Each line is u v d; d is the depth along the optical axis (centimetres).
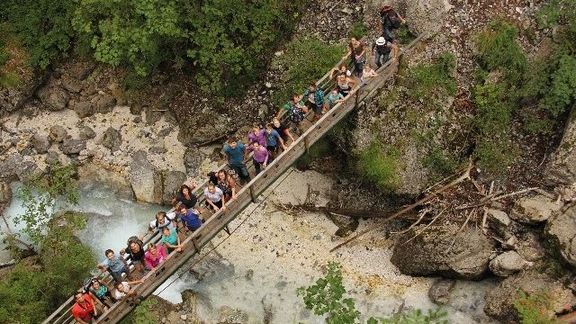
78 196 2231
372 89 1897
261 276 2042
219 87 2183
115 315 1630
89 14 2209
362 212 2108
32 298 1764
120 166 2280
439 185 2002
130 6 2097
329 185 2184
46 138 2314
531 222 1877
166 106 2366
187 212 1627
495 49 2003
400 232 2023
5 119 2364
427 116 2017
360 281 2014
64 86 2384
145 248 1741
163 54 2270
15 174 2264
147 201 2211
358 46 1816
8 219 2164
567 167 1861
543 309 1753
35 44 2334
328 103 1848
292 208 2166
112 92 2389
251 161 1789
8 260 2034
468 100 2036
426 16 2025
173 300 2003
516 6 2048
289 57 2172
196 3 2111
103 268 1608
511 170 1977
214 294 2014
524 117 1997
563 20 1984
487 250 1905
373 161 1991
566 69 1898
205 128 2272
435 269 1941
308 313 1956
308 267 2052
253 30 2177
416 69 2028
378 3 2106
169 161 2284
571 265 1777
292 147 1727
